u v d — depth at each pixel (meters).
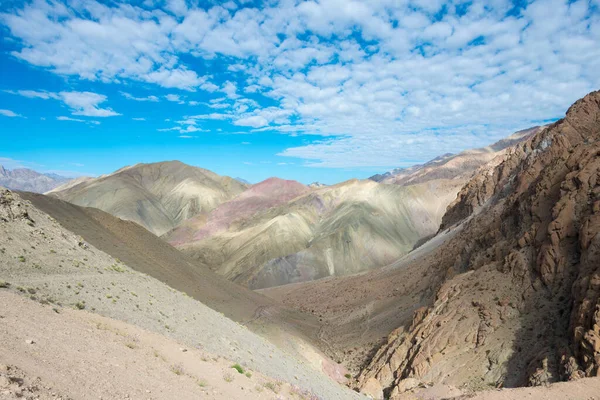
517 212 59.59
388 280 102.12
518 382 31.41
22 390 8.58
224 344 27.34
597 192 39.94
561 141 75.50
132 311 23.45
